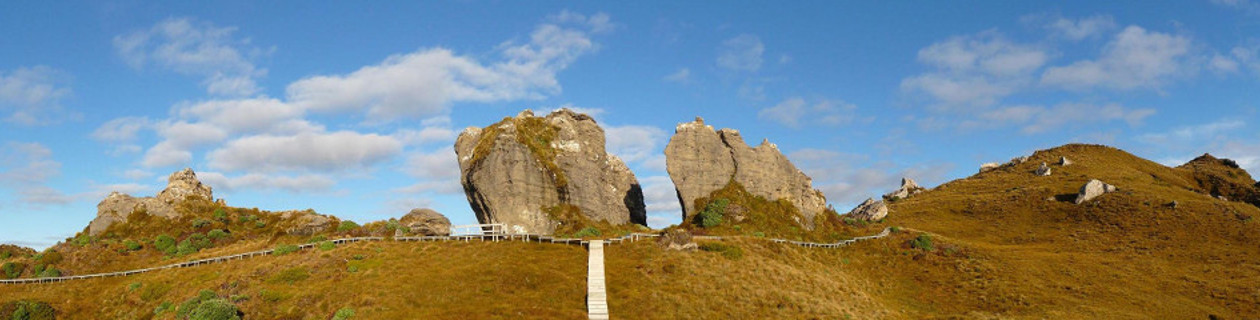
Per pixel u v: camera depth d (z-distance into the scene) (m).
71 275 74.38
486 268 61.00
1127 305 64.88
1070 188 133.12
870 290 70.88
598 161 93.88
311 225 91.06
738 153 93.56
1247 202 129.75
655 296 55.72
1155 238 93.62
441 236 73.25
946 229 114.38
